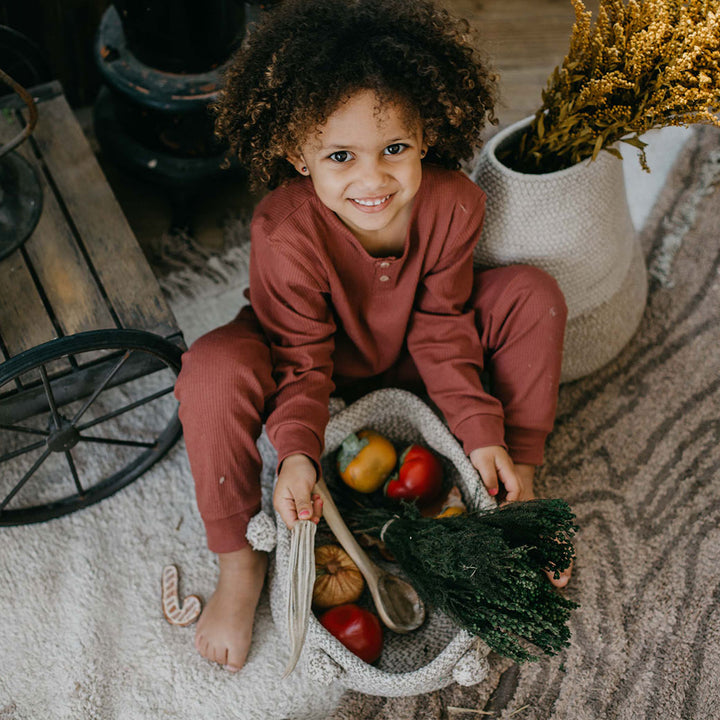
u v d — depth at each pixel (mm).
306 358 1102
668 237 1543
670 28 969
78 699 1104
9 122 1262
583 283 1231
